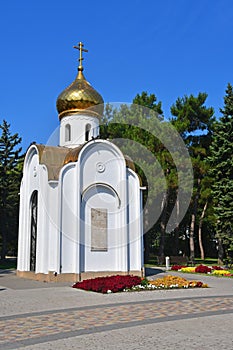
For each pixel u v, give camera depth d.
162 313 10.98
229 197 30.25
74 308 12.04
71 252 20.58
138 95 34.97
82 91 25.33
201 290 16.33
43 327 9.34
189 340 8.02
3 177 41.50
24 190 24.47
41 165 21.98
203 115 37.59
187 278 22.42
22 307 12.42
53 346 7.64
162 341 7.94
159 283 16.91
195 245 49.16
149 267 32.06
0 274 25.89
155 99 35.25
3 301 13.80
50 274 20.31
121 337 8.30
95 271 20.92
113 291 15.52
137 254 22.05
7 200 40.88
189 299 13.67
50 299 14.08
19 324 9.73
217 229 31.78
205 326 9.33
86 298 14.18
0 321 10.18
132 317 10.42
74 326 9.40
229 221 30.36
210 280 21.38
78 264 20.34
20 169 43.12
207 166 35.00
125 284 16.06
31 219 23.94
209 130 38.50
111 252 21.50
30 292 16.22
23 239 24.09
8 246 45.38
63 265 20.34
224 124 31.91
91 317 10.48
